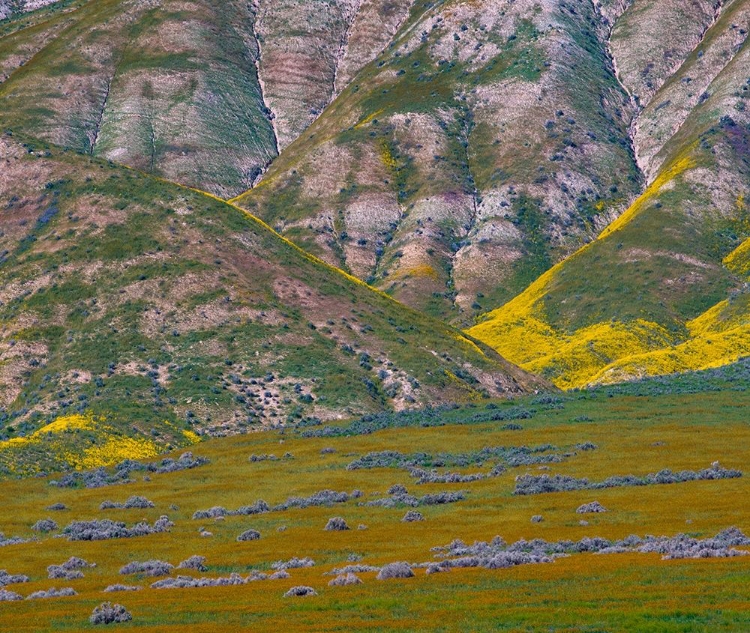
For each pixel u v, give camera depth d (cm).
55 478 17638
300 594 7662
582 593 7038
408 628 6275
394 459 17350
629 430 18362
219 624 6688
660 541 9338
